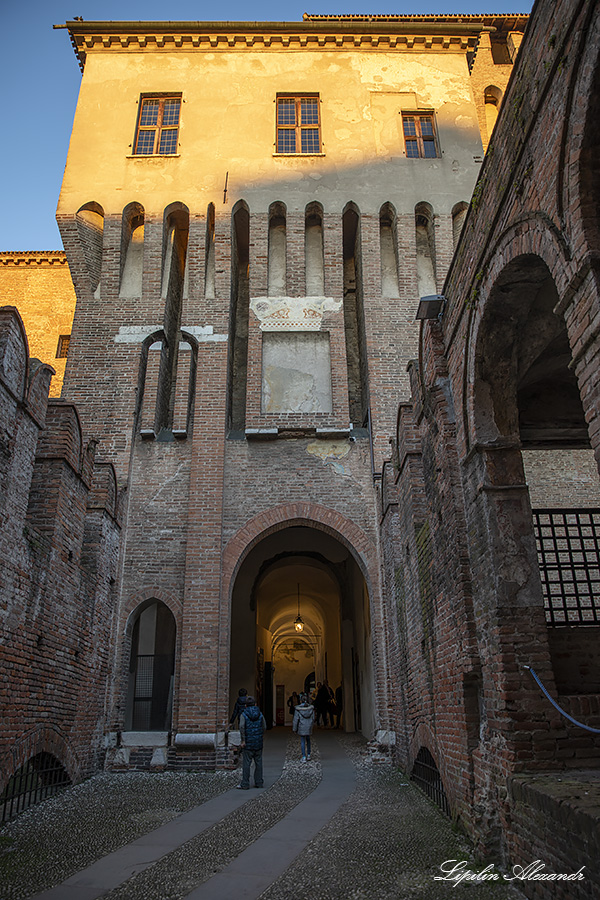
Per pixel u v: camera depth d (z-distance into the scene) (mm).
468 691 6926
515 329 6902
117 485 13680
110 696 13094
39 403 8914
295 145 18672
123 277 17297
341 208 17656
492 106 24422
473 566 7020
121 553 14352
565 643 7457
